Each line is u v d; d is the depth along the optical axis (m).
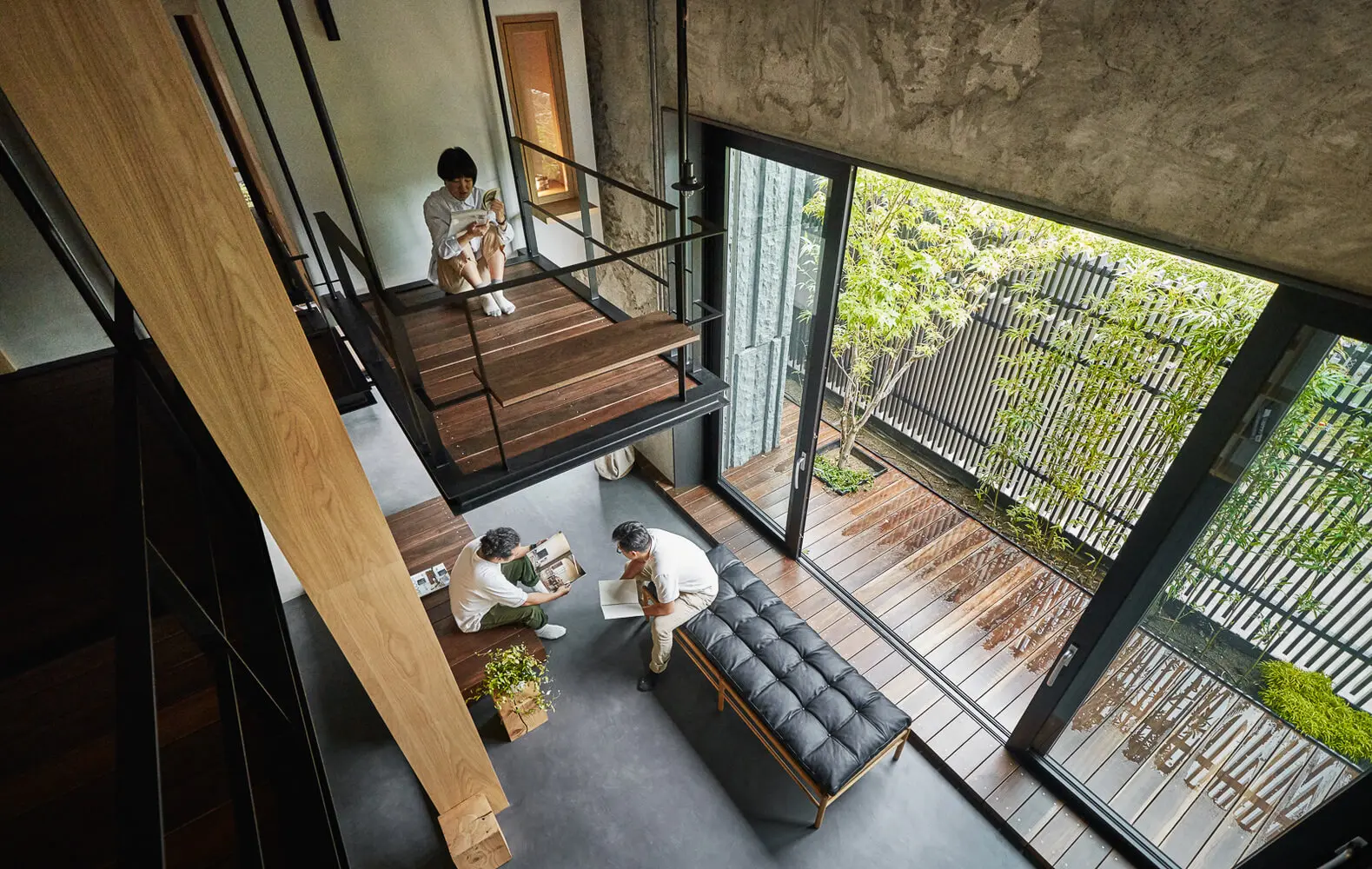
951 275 4.32
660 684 3.92
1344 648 2.41
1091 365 3.77
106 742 1.50
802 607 4.25
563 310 3.50
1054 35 1.79
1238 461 2.04
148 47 1.07
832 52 2.41
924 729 3.56
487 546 3.48
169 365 1.41
